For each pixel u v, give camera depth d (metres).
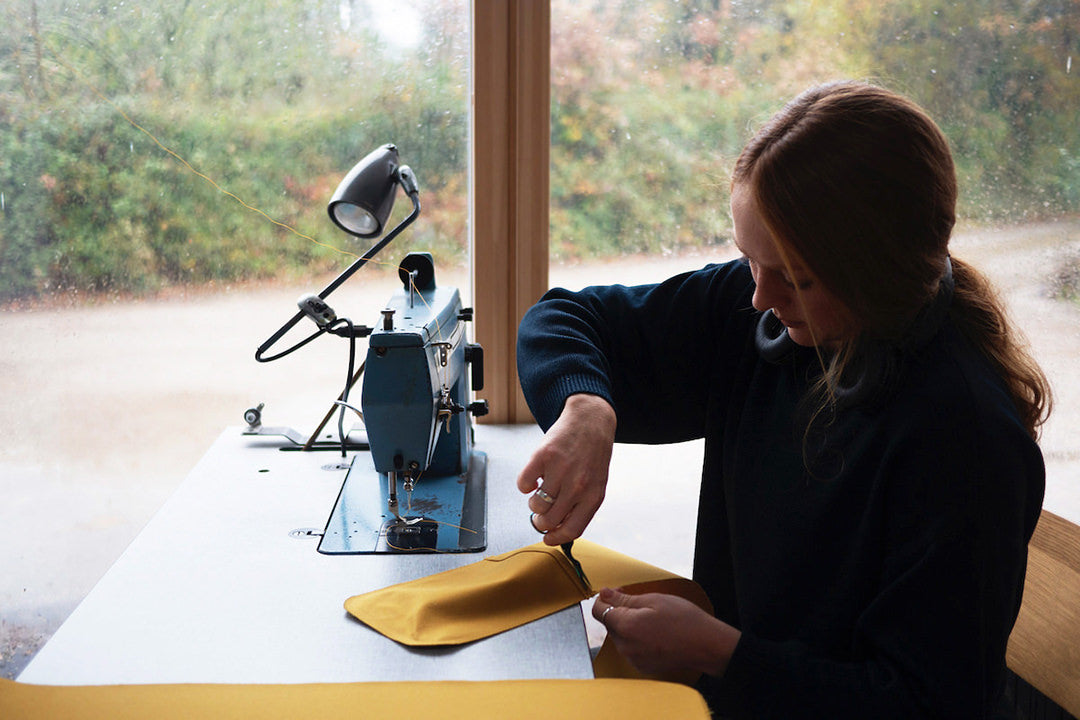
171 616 1.02
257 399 2.02
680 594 1.13
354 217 1.44
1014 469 0.89
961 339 1.00
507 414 1.90
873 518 0.96
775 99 2.02
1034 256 2.20
